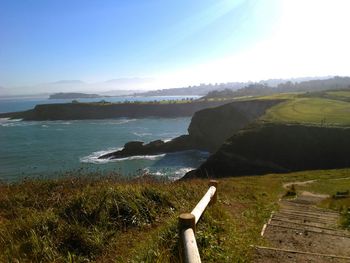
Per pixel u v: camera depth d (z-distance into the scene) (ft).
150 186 31.65
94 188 28.89
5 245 18.84
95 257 18.94
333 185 77.15
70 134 311.47
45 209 25.27
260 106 300.40
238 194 49.34
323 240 24.66
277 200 53.26
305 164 163.94
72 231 20.21
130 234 22.65
